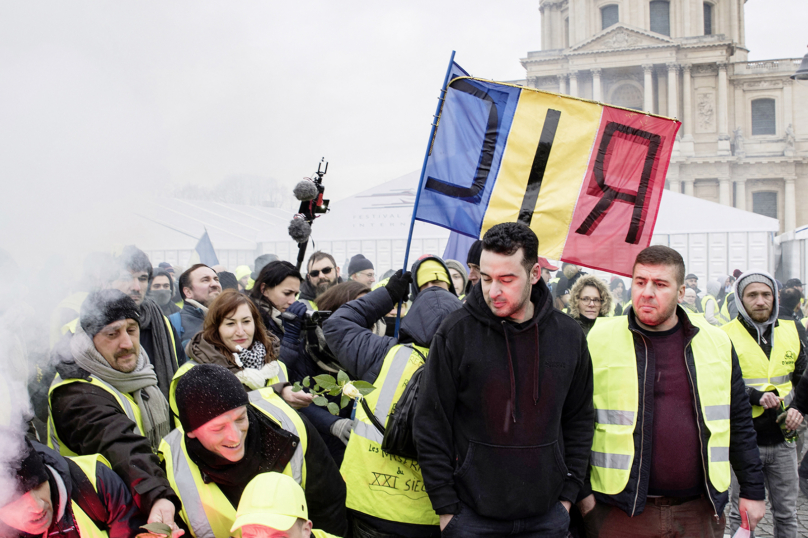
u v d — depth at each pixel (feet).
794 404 9.82
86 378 5.50
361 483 6.76
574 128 8.58
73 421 5.32
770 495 10.43
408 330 6.91
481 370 5.93
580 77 132.05
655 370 6.95
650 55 126.41
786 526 10.23
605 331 7.36
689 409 6.88
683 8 128.77
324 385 6.31
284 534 4.51
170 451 5.45
